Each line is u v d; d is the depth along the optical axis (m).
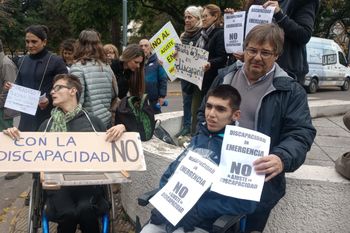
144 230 2.78
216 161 2.71
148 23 28.17
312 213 2.98
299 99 2.84
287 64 3.71
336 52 21.12
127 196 4.35
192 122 5.36
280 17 3.53
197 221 2.62
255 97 2.93
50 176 3.02
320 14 29.22
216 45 4.97
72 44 6.73
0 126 5.90
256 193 2.46
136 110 4.29
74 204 3.25
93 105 4.43
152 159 3.84
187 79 4.95
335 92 20.98
